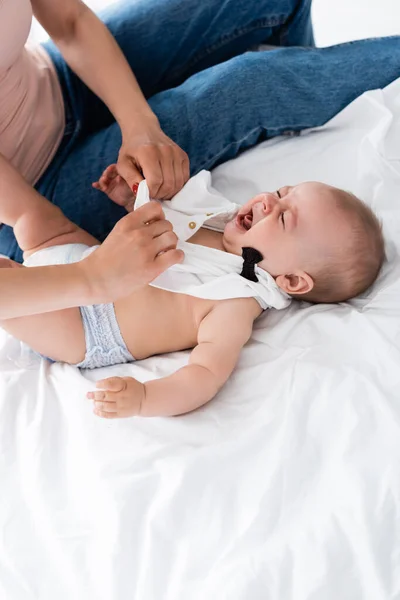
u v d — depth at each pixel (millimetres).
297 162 1268
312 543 833
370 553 810
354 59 1287
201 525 884
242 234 1122
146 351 1115
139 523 893
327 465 915
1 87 1201
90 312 1073
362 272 1107
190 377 1008
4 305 849
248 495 901
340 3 2049
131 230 902
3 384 1079
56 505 932
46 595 859
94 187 1234
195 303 1092
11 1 1091
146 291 1091
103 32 1241
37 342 1073
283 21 1392
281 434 939
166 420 999
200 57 1407
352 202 1109
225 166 1283
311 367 1008
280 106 1252
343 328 1054
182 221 1135
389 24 1974
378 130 1214
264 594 805
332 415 955
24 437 1009
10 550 898
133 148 1156
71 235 1172
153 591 834
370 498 859
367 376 978
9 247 1297
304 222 1090
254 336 1105
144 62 1381
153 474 930
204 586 825
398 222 1155
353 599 795
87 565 870
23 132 1262
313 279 1109
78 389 1051
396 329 1039
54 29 1229
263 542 856
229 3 1334
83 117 1371
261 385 1028
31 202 1143
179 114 1265
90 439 984
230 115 1247
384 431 918
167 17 1340
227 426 984
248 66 1256
